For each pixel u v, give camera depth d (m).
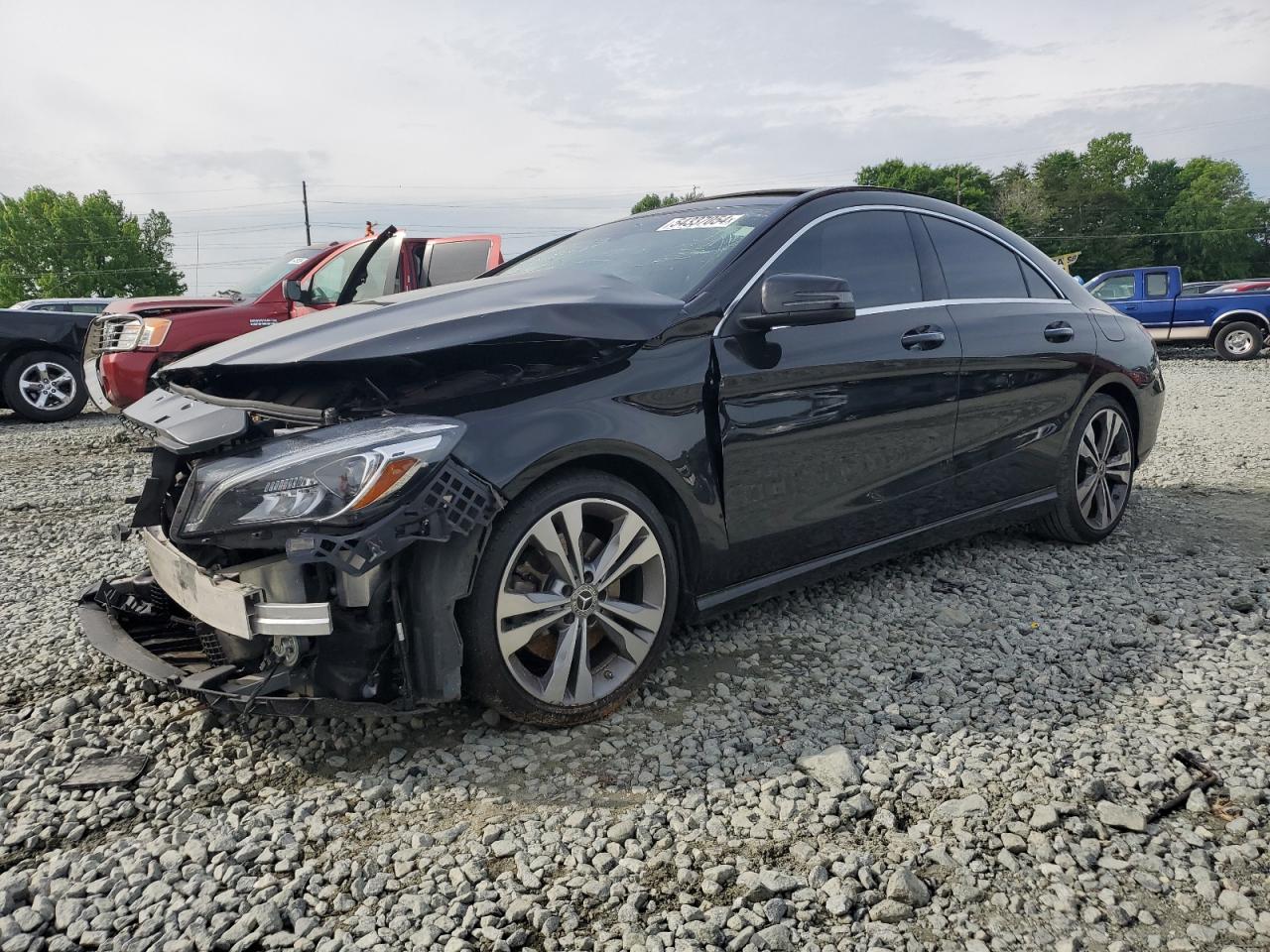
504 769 2.44
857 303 3.35
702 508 2.84
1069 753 2.50
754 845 2.12
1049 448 4.11
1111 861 2.04
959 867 2.03
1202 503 5.30
